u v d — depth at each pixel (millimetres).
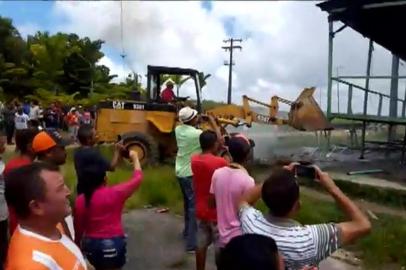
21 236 1987
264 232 2498
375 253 6332
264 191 2564
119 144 4215
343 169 11391
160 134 13484
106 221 3770
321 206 8438
